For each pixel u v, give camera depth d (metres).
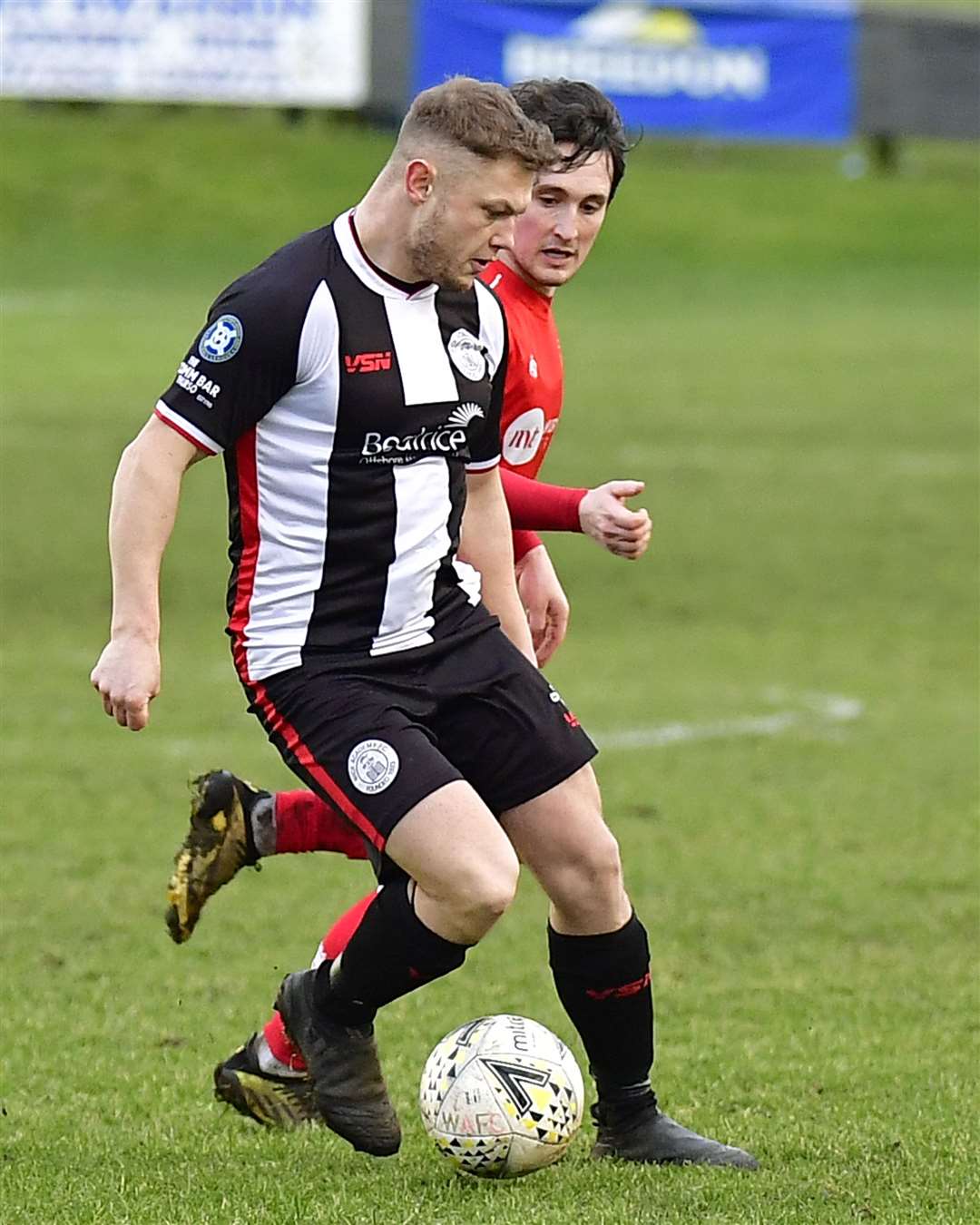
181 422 14.39
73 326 91.56
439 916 14.38
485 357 15.20
